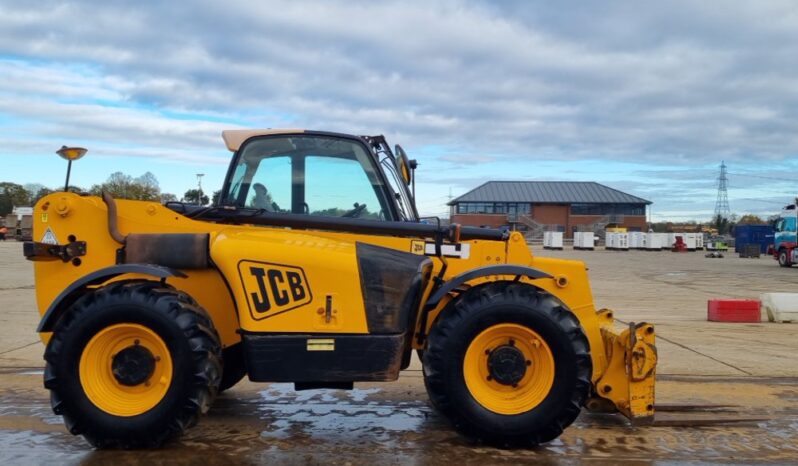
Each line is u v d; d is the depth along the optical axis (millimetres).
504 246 4742
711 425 4891
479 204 76688
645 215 76812
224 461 4008
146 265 4191
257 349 4152
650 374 4375
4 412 5090
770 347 8211
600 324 4953
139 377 4078
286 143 4957
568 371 4121
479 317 4164
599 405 4648
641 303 14156
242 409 5227
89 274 4195
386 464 3984
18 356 7266
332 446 4324
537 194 77688
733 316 10758
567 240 72375
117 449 4180
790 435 4672
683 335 9180
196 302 4312
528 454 4184
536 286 4383
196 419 4094
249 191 4906
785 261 29875
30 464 3930
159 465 3932
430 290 4691
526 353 4230
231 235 4402
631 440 4516
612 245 52812
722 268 28969
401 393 5777
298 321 4176
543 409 4117
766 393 5848
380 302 4211
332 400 5523
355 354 4180
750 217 100875
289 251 4223
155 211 4664
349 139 4957
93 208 4590
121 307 4027
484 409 4164
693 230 80562
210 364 4074
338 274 4195
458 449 4270
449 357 4172
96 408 4035
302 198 4914
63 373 4035
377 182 4922
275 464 3973
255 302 4168
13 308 11406
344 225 4738
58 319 4223
